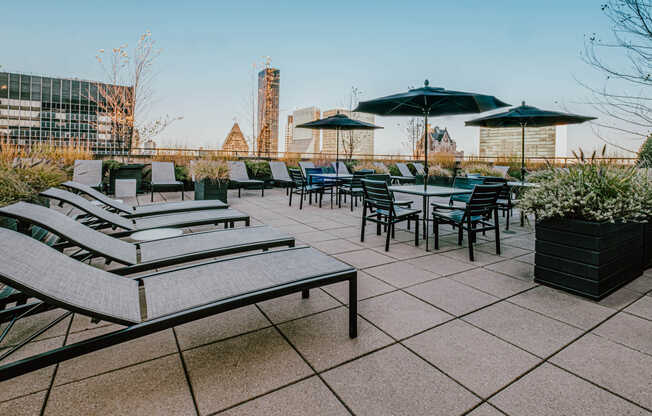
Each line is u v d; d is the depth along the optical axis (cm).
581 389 157
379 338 202
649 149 358
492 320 227
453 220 383
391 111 616
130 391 152
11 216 180
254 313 233
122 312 144
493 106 536
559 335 207
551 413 141
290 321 222
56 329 207
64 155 839
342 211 695
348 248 412
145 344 192
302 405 144
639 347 194
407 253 392
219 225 544
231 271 196
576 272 270
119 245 243
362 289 280
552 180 319
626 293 277
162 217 372
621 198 268
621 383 161
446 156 1301
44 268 144
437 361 178
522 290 281
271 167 1105
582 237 265
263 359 179
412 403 146
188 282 180
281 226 542
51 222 206
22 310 153
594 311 242
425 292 275
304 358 180
